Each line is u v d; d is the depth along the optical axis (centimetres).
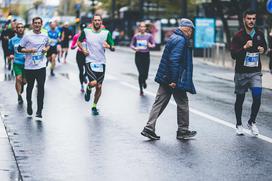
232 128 1911
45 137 1722
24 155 1477
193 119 2092
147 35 2825
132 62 5588
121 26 11019
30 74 2028
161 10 11456
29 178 1255
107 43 2170
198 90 3139
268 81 3759
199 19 6359
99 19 2142
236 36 1747
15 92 2844
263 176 1291
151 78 3809
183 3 6700
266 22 7144
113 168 1352
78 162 1410
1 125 1925
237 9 6912
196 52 6450
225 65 5350
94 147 1586
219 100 2683
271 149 1579
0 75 3784
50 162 1406
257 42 1736
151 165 1384
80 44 2169
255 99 1755
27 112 2108
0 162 1406
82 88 2914
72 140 1681
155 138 1702
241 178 1270
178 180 1245
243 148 1588
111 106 2411
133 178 1262
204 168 1357
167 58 1686
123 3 12675
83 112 2234
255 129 1769
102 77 2177
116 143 1644
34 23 1995
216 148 1586
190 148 1584
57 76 3781
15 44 2416
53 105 2412
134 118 2102
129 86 3253
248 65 1744
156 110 1703
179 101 1714
